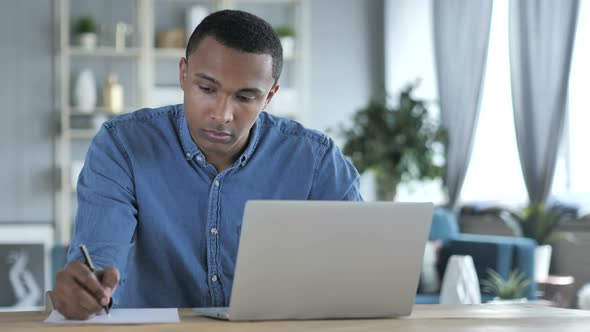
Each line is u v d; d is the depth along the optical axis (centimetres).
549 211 666
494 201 757
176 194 201
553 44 664
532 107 680
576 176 689
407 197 834
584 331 153
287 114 802
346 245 165
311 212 161
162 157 201
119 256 187
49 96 775
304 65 802
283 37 803
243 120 183
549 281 612
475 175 784
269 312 164
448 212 730
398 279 171
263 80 180
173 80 805
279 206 159
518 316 176
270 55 180
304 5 804
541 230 661
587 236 665
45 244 730
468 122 752
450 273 449
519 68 687
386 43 842
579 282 666
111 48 768
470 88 750
